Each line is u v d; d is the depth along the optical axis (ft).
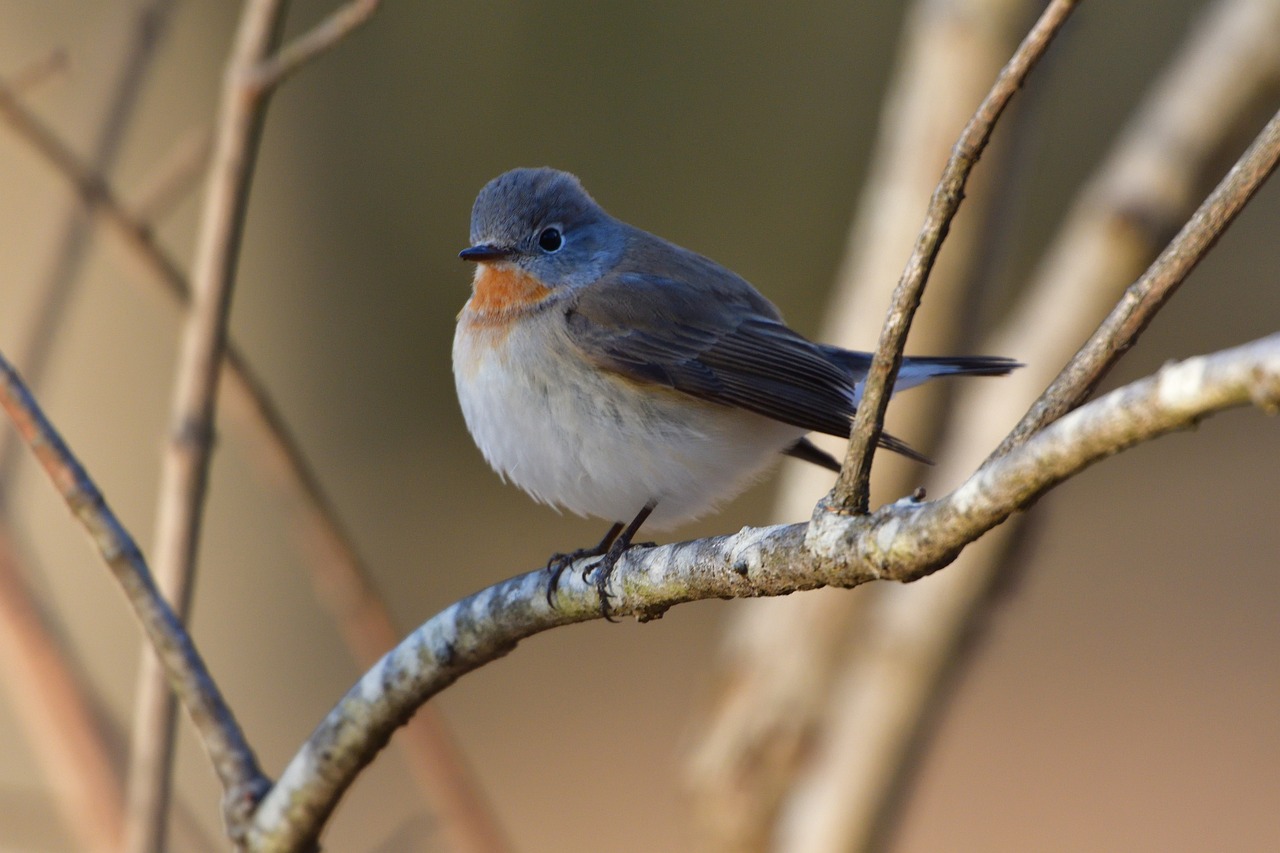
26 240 42.16
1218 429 79.66
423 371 73.72
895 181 30.48
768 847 31.86
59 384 55.98
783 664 31.86
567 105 73.20
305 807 19.13
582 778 61.21
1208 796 58.44
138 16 26.03
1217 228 12.98
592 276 28.96
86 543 50.70
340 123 71.87
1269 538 73.20
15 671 22.70
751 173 73.72
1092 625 68.39
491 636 18.61
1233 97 26.73
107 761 22.40
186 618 21.24
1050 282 29.35
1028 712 63.87
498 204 28.78
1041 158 72.08
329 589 24.57
